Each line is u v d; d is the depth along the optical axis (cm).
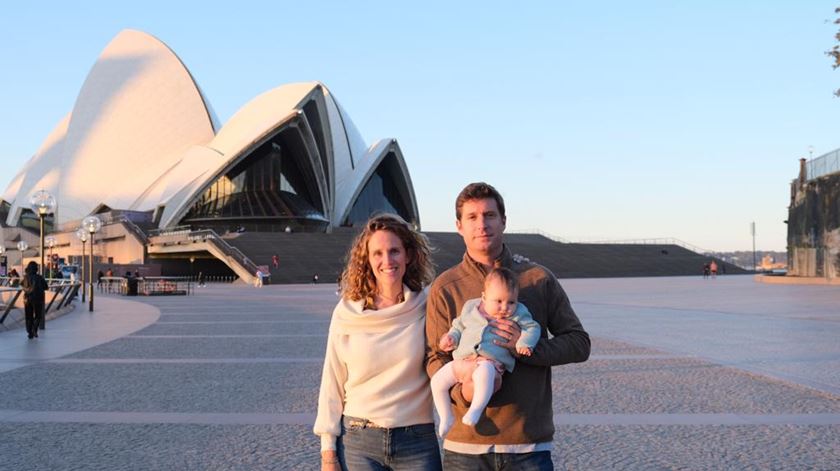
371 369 289
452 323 279
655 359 953
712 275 5169
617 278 5153
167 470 466
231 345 1166
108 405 675
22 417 625
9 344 1202
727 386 747
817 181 3503
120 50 7162
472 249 289
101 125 7038
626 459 482
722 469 457
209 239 4644
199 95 6875
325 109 6450
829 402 662
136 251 5509
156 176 6675
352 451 292
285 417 620
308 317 1747
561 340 272
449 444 276
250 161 6762
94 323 1645
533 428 268
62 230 7012
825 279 3366
